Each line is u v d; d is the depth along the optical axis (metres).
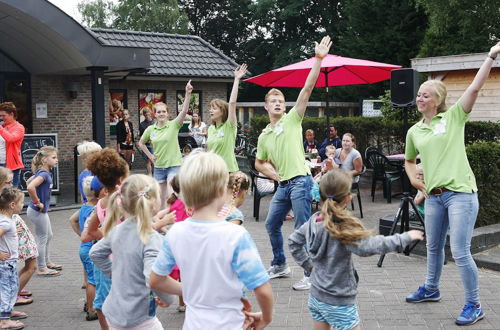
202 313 2.48
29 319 5.10
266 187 9.31
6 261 4.82
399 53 26.20
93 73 12.07
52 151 6.32
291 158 5.58
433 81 4.64
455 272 5.98
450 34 20.89
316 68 5.37
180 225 2.57
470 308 4.59
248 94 40.94
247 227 8.83
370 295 5.36
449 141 4.57
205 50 20.78
